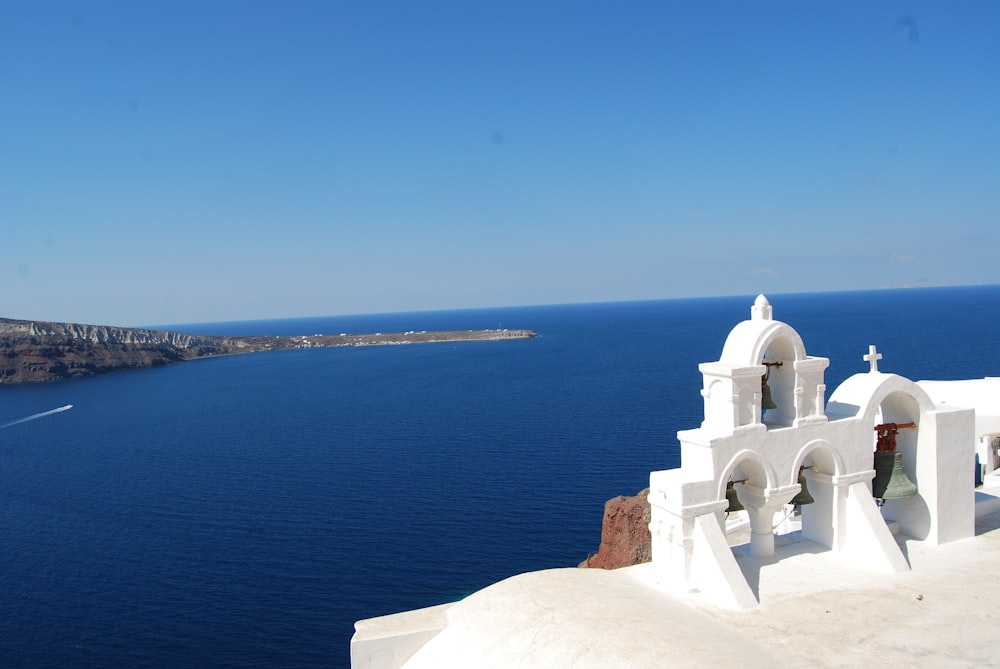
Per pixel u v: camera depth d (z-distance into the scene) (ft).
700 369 51.57
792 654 39.68
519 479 250.16
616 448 290.56
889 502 60.90
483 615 44.55
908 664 38.34
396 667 46.68
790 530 68.28
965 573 50.42
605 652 36.63
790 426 51.78
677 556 49.08
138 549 204.85
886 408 60.44
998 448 78.84
